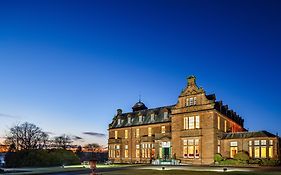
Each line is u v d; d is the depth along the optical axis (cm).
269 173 3097
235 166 4397
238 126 6881
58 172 3612
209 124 5253
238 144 5144
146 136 6812
